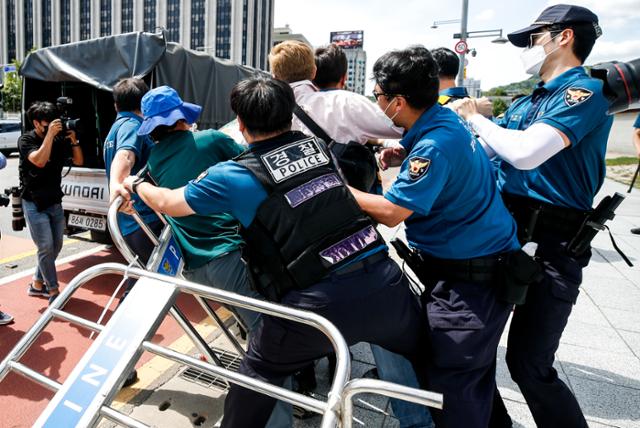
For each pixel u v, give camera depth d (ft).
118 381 4.25
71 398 4.20
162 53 13.82
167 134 7.50
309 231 4.84
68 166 15.03
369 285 4.94
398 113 5.48
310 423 7.64
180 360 4.30
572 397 6.35
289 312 4.31
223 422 5.42
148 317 4.59
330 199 4.97
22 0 268.62
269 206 4.83
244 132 5.27
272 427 6.12
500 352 10.14
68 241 18.97
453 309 5.34
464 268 5.36
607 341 10.59
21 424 7.75
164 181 7.39
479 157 5.43
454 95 7.93
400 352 5.73
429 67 5.18
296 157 5.03
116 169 8.08
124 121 9.39
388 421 7.70
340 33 335.67
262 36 282.77
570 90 5.70
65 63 14.82
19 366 4.60
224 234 7.38
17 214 12.02
